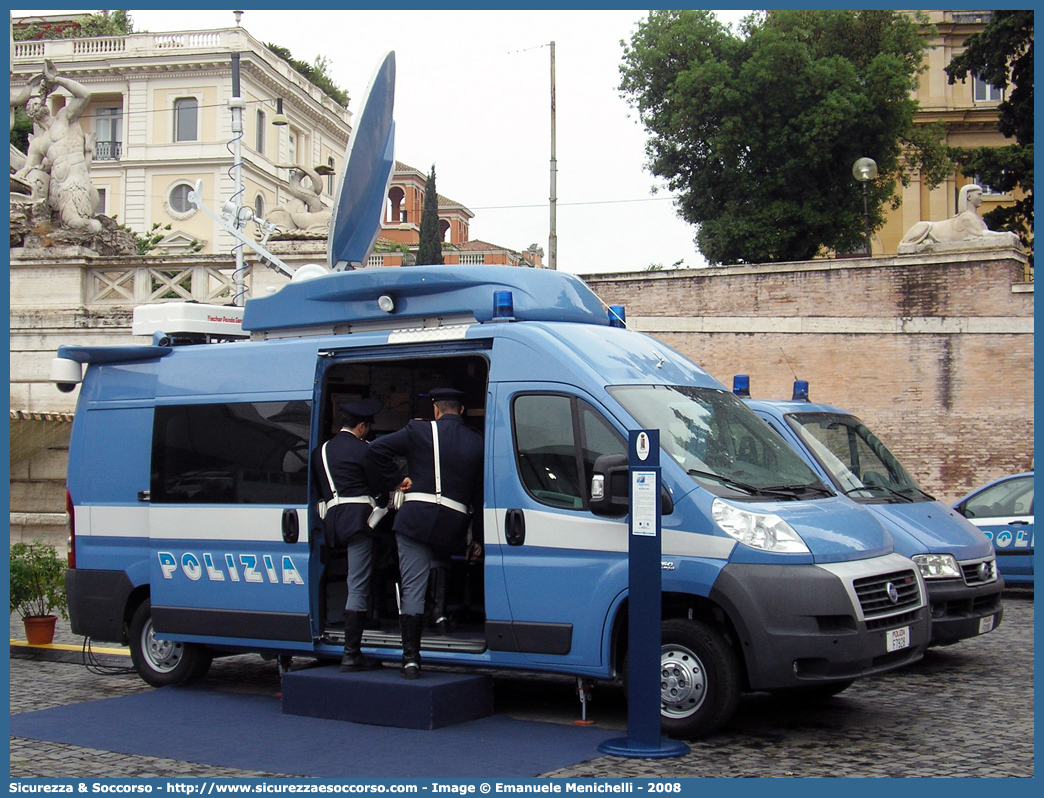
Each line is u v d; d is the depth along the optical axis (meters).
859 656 6.98
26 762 6.98
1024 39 30.42
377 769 6.62
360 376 9.62
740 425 8.06
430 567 8.22
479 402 10.23
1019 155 31.08
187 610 9.29
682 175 31.66
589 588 7.39
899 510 10.27
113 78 55.41
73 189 21.23
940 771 6.51
